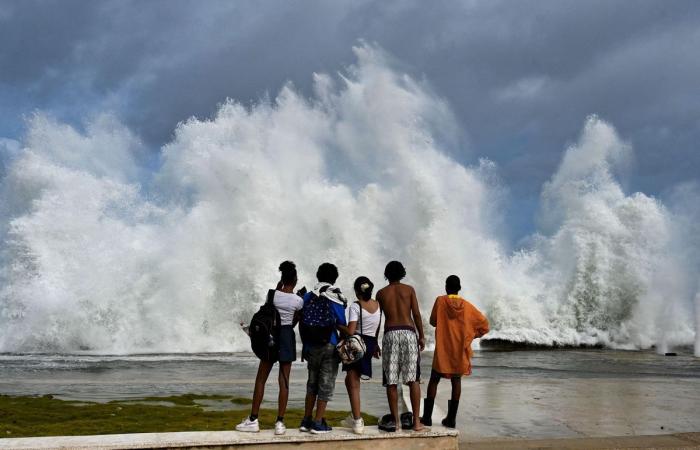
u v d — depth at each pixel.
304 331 7.11
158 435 6.89
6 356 19.14
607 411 9.84
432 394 7.65
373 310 7.23
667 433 8.24
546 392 11.86
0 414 9.40
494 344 24.73
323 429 7.12
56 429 8.31
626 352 22.78
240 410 10.07
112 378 14.25
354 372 7.14
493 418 9.23
